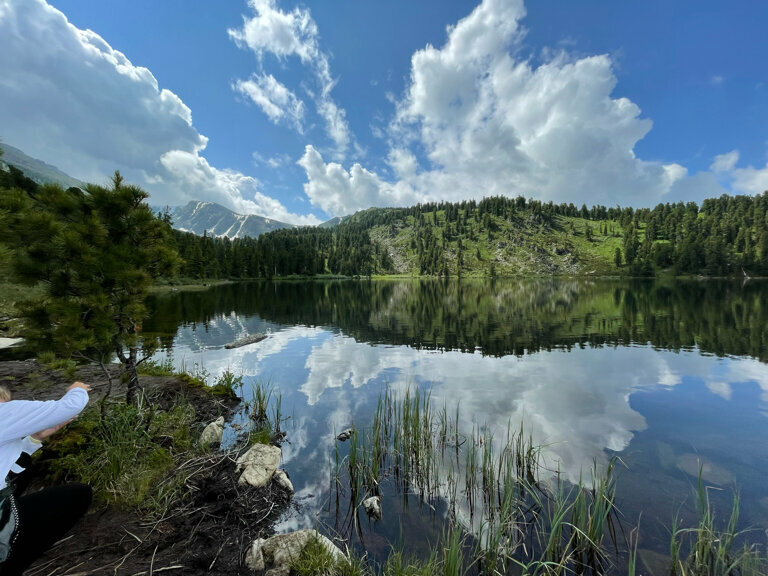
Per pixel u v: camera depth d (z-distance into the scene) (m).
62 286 6.40
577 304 47.06
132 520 4.88
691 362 16.25
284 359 17.16
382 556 4.75
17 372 10.95
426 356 17.86
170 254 7.92
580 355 17.94
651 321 29.73
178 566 4.11
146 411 8.02
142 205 7.69
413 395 11.70
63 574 3.79
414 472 7.08
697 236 162.12
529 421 9.53
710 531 4.57
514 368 15.35
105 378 10.87
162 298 51.19
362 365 15.98
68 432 6.44
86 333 6.26
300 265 172.75
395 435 7.84
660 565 4.56
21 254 6.02
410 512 5.78
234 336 23.23
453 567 4.08
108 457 5.87
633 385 12.78
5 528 2.49
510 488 5.36
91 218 6.69
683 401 11.06
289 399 11.44
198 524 5.04
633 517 5.54
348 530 5.29
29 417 2.57
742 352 18.22
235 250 137.88
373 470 6.65
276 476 6.57
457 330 26.64
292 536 4.65
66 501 3.06
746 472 6.85
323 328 27.73
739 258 135.38
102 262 6.68
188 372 13.98
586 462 7.29
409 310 41.94
